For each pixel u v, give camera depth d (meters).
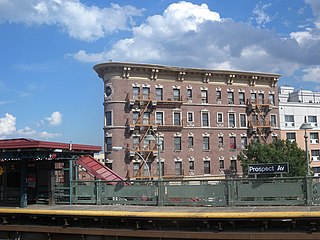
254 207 16.69
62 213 17.59
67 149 21.23
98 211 17.12
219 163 61.97
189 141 60.22
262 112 66.06
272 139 66.31
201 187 18.02
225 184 17.58
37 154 19.86
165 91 59.06
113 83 56.22
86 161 24.91
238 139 63.75
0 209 19.03
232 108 63.81
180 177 58.66
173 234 15.89
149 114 57.81
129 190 19.47
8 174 22.31
